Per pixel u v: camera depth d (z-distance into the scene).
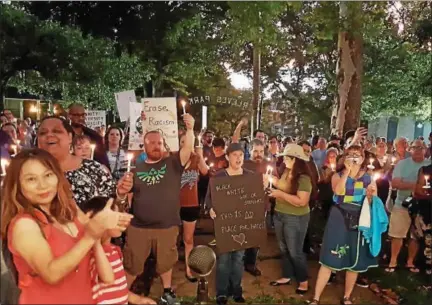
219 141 6.55
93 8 11.23
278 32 14.42
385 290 5.32
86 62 13.26
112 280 2.21
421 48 17.27
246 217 4.63
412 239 5.96
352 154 4.54
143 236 4.39
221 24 16.12
